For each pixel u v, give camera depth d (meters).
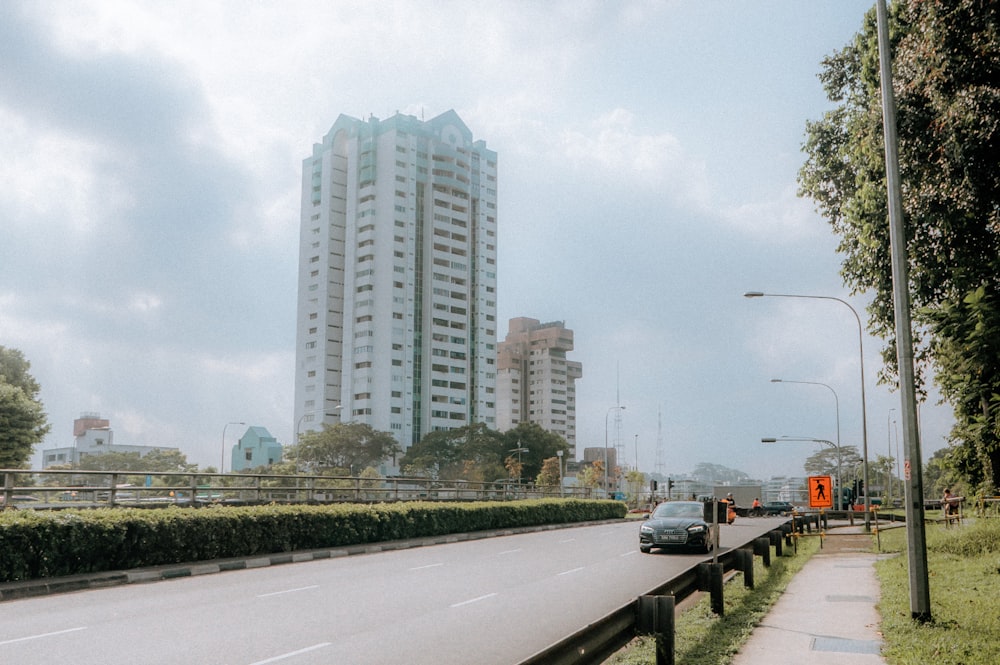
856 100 23.75
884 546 27.52
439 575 17.98
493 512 36.22
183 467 140.62
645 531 24.06
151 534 17.94
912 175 17.67
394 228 149.62
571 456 193.50
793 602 13.87
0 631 10.55
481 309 162.50
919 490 11.59
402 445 143.88
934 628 10.66
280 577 17.44
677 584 9.89
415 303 151.50
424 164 156.75
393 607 12.97
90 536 16.31
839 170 23.66
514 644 9.88
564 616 12.12
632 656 9.10
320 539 24.02
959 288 16.92
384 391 144.12
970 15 15.55
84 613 12.14
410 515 29.23
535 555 23.75
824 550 26.89
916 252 18.98
